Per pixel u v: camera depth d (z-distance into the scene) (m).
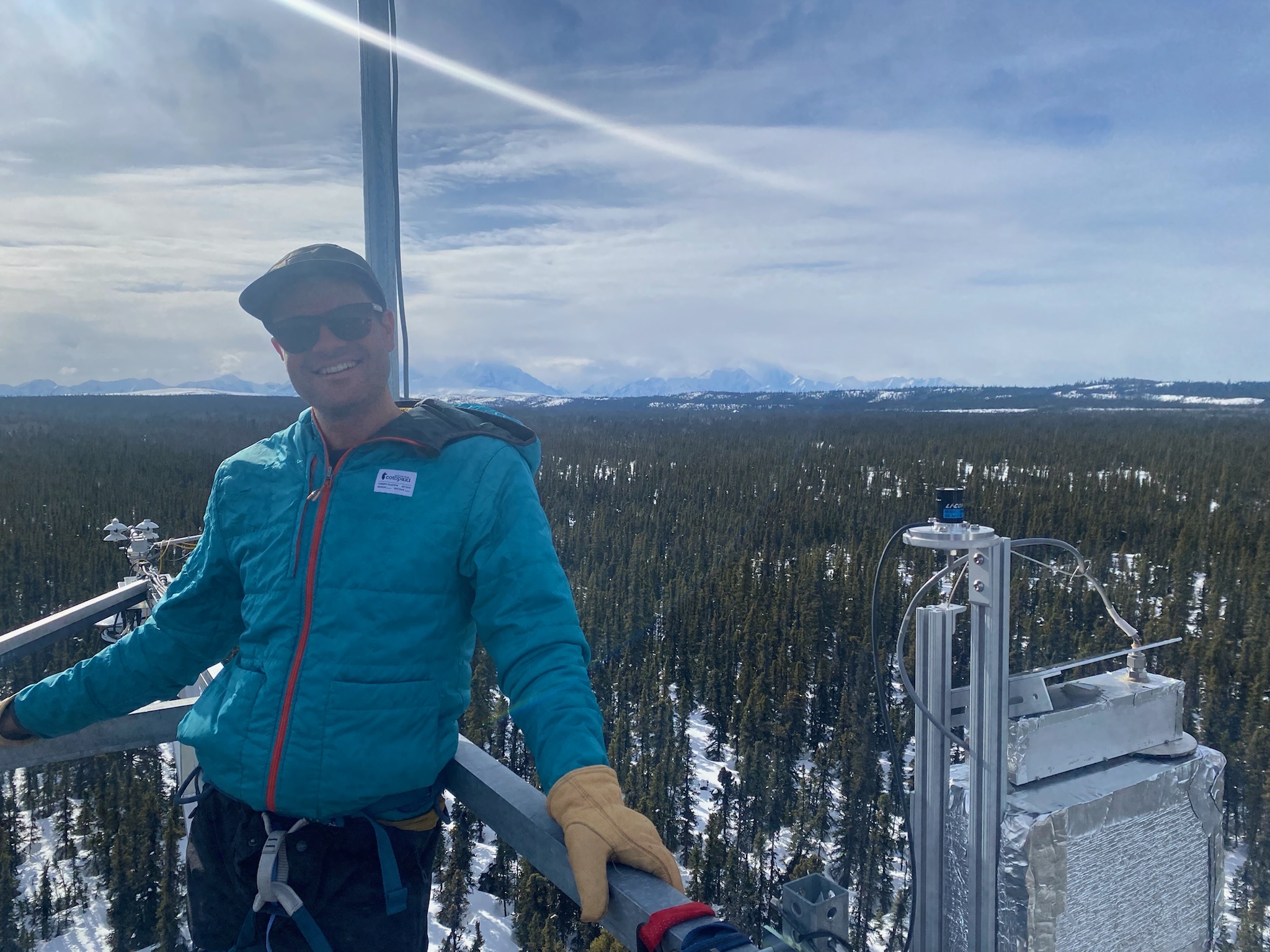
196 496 90.06
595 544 50.84
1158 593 45.25
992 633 3.20
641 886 1.60
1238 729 27.16
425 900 2.40
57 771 32.62
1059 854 3.08
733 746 33.91
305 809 2.16
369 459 2.29
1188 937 3.47
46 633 4.24
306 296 2.25
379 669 2.12
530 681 1.97
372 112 3.55
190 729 2.39
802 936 2.63
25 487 96.81
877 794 25.64
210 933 2.46
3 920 24.58
